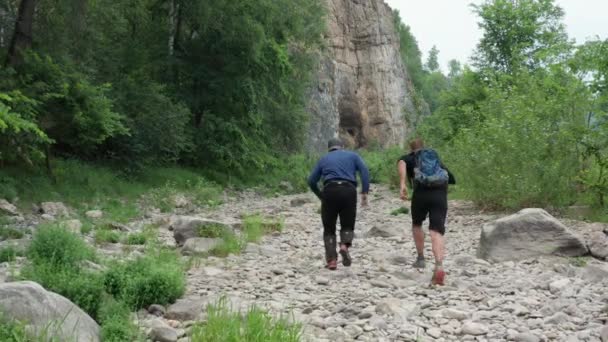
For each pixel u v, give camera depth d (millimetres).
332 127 53500
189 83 28641
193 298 6160
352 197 8102
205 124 27641
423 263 8266
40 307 4270
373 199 22531
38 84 15180
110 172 19625
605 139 13797
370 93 60312
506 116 15766
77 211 14234
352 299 6387
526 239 9031
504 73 30500
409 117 61844
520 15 32000
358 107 59219
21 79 15148
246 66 28156
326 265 8359
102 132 17641
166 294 5992
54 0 17391
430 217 7512
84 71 18094
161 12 27969
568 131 14250
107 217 13945
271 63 29344
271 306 5840
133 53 23375
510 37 32375
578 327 5309
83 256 6820
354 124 59344
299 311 5855
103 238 10141
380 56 61656
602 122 14078
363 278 7645
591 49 13234
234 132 27719
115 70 20859
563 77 15812
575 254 8938
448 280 7418
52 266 6055
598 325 5293
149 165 22484
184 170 24656
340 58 58844
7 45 17281
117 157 20703
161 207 17438
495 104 17547
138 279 5898
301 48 35219
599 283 7195
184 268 7945
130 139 20562
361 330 5164
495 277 7672
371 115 60000
